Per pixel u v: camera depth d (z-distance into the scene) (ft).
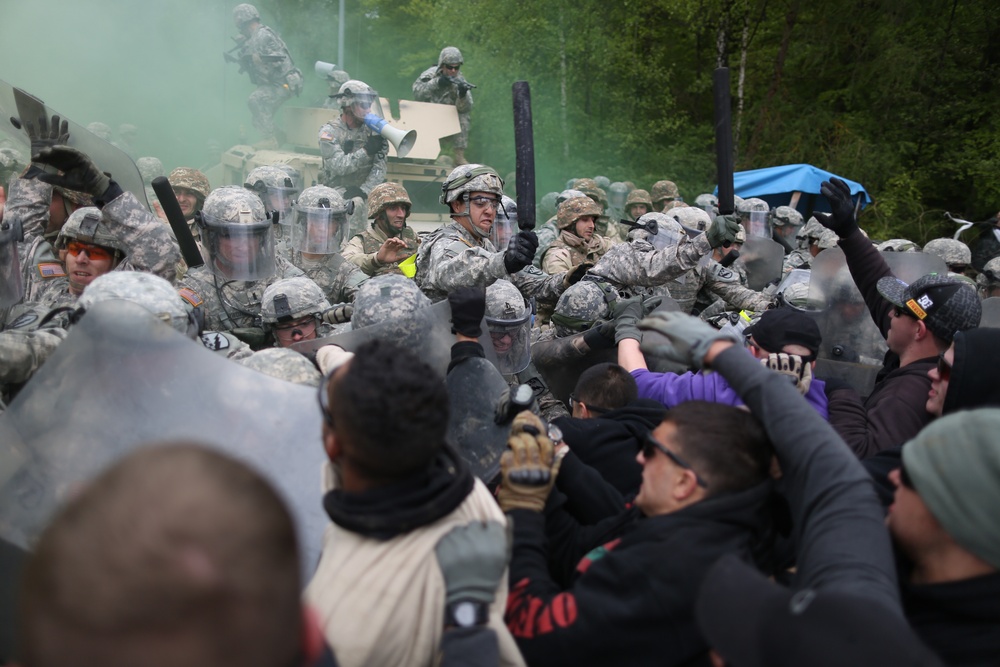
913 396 9.21
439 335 8.85
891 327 10.30
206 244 12.72
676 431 5.83
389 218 21.22
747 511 5.56
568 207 20.80
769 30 62.23
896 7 60.59
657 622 5.33
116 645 2.58
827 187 11.50
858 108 63.77
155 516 2.68
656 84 58.13
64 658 2.63
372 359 4.94
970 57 61.26
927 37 61.21
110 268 11.18
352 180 26.94
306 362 8.01
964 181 61.00
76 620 2.59
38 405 6.26
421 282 13.25
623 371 9.59
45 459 6.18
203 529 2.69
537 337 14.70
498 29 51.70
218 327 13.78
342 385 4.89
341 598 4.91
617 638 5.40
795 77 64.54
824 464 5.27
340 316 11.87
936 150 61.11
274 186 19.92
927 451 4.88
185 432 6.34
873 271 11.48
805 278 16.35
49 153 10.33
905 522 5.03
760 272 23.56
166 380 6.44
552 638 5.56
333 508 5.00
